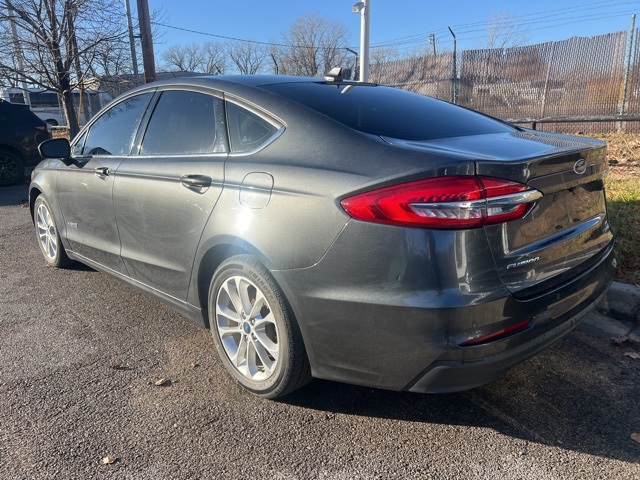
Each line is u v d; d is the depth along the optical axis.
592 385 2.80
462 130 2.71
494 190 2.01
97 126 4.05
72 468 2.21
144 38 13.52
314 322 2.31
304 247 2.28
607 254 2.78
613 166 7.47
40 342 3.39
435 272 2.02
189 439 2.41
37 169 4.88
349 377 2.34
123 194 3.40
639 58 10.12
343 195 2.18
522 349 2.17
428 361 2.08
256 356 2.73
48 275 4.75
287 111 2.64
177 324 3.65
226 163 2.74
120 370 3.02
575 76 11.10
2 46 10.45
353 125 2.49
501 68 12.27
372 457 2.28
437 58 13.36
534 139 2.62
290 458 2.28
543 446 2.33
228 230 2.59
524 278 2.16
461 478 2.15
